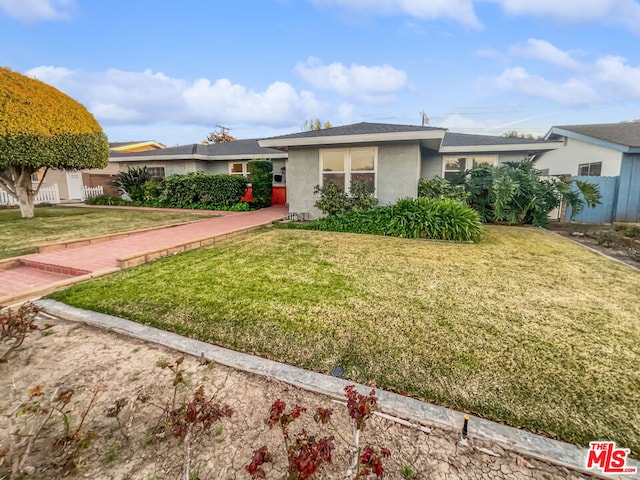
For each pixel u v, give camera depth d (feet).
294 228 29.17
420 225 23.84
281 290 13.19
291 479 4.75
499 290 13.32
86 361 8.59
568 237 26.81
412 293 12.87
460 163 40.47
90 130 35.88
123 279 14.79
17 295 12.59
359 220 27.12
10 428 6.36
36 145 31.12
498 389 7.36
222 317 10.88
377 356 8.63
